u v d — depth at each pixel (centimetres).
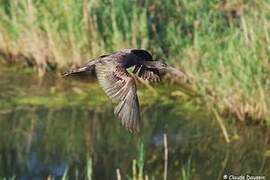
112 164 1359
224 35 1631
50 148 1435
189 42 1666
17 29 1798
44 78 1727
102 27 1723
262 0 1597
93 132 1502
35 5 1795
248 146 1411
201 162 1357
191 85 1647
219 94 1519
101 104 1616
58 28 1748
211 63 1551
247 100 1478
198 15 1703
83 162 1374
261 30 1504
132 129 512
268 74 1469
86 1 1734
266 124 1462
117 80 521
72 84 1697
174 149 1408
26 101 1622
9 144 1453
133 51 570
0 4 1845
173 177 1305
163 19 1747
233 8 1766
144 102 1612
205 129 1484
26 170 1351
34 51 1761
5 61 1812
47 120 1548
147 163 1356
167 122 1523
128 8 1728
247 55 1487
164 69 580
